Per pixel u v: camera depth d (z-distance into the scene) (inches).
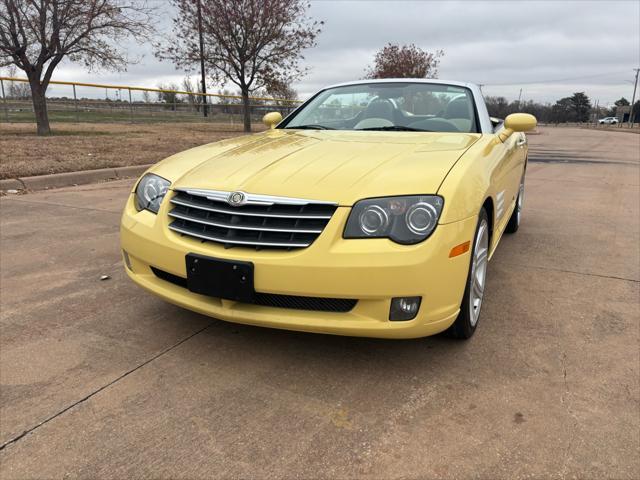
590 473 67.8
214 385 87.9
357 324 82.9
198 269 87.6
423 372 92.3
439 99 140.1
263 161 100.3
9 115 639.8
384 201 82.4
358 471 68.2
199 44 700.0
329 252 80.8
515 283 138.4
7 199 234.8
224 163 102.8
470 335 104.0
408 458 70.6
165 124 790.5
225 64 707.4
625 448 72.6
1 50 494.3
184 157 113.3
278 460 70.1
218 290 86.5
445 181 86.3
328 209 83.6
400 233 80.7
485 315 117.0
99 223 193.6
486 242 108.8
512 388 87.4
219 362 95.3
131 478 66.7
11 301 121.1
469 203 87.4
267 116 155.0
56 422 77.8
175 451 71.7
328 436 75.1
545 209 246.4
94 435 75.0
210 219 89.9
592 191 303.6
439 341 103.7
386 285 80.0
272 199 85.7
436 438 74.7
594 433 75.7
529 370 93.2
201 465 69.1
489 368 93.8
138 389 86.5
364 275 79.8
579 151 652.1
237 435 75.2
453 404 82.8
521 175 186.9
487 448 72.6
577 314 117.9
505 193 133.0
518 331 108.7
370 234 81.2
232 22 682.2
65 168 296.0
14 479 66.5
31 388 86.4
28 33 504.1
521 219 222.5
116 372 91.6
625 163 490.6
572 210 244.1
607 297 128.7
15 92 641.0
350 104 145.9
